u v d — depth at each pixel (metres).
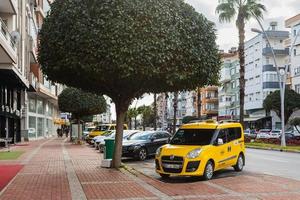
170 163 14.24
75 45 14.58
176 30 14.83
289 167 18.95
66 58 14.89
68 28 14.82
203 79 16.48
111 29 14.05
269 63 73.75
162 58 14.44
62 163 20.25
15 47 27.22
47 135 67.31
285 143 37.94
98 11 14.27
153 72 14.51
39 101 58.72
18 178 14.72
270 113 71.00
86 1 14.66
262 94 73.69
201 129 15.55
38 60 16.39
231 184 13.20
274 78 72.44
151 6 14.38
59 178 14.66
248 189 12.13
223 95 95.38
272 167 18.94
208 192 11.63
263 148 34.94
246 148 36.03
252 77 78.81
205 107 104.69
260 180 14.10
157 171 14.68
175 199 10.55
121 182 13.62
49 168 17.97
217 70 16.98
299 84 64.00
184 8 15.46
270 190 11.91
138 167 19.25
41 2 56.41
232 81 90.75
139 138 23.94
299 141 38.38
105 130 40.94
